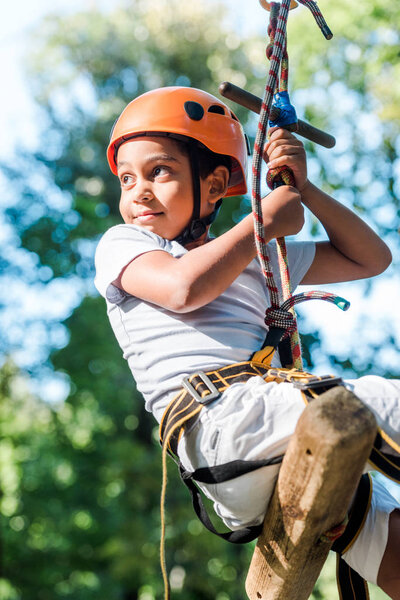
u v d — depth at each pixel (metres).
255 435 1.95
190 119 2.43
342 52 10.19
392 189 10.70
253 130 14.69
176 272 2.12
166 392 2.20
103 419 16.61
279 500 1.90
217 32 16.16
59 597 16.31
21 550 16.39
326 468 1.69
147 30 16.36
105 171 16.73
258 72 15.77
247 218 2.21
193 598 14.11
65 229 15.16
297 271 2.67
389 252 2.74
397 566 2.29
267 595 2.08
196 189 2.42
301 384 1.96
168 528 13.80
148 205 2.39
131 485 14.64
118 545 14.05
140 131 2.39
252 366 2.16
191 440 2.09
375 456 1.89
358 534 2.30
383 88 10.15
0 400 16.98
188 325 2.25
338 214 2.63
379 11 9.59
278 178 2.46
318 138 2.65
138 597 15.04
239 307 2.35
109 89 17.05
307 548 1.91
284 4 2.27
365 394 1.94
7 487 17.02
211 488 2.07
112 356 14.76
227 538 2.10
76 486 16.70
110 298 2.32
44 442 17.08
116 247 2.31
